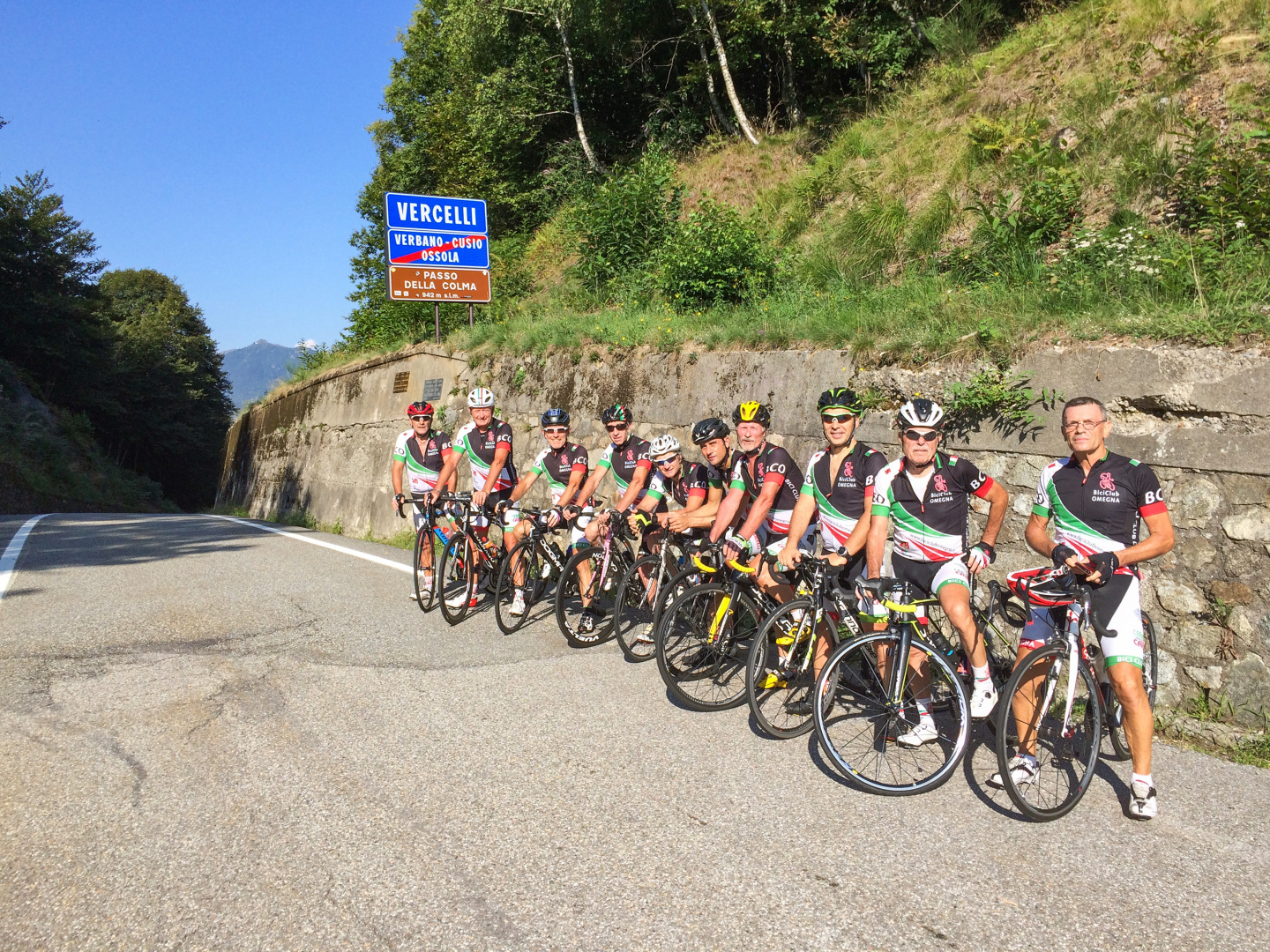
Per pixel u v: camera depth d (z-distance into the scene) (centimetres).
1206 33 898
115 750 388
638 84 2022
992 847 314
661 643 472
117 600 687
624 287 1270
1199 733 433
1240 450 447
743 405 492
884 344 656
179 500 5253
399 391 1420
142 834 313
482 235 1315
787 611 441
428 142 2328
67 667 504
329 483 1661
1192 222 655
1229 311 481
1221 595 450
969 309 649
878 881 288
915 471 403
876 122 1318
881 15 1548
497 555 673
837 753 374
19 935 251
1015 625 433
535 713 451
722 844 313
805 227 1175
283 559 940
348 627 615
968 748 412
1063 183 821
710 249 1052
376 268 2212
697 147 1767
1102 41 1044
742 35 1591
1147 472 362
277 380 2339
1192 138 742
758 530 514
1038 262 754
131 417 4456
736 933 257
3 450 2633
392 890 278
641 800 349
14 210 3766
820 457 454
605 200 1380
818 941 253
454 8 2120
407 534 1260
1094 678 362
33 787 350
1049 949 251
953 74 1253
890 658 394
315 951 245
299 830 318
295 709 446
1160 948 254
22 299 3703
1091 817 343
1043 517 386
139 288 5700
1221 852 314
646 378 912
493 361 1190
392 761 384
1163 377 481
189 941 250
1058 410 525
